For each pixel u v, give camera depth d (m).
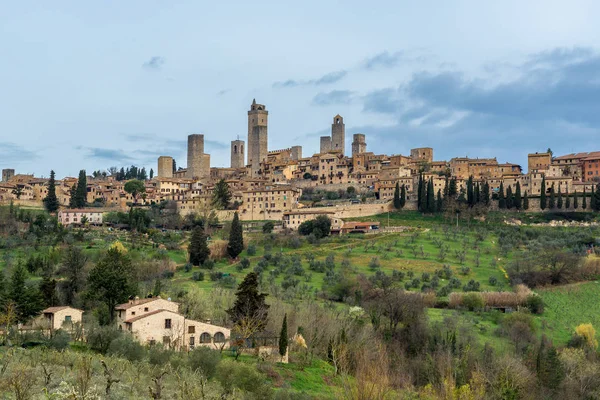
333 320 148.25
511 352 148.88
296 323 142.88
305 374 120.31
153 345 116.19
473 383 124.50
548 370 139.62
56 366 94.19
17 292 136.62
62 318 137.62
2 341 113.94
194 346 123.56
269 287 189.38
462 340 150.25
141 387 88.75
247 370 103.06
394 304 162.25
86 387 78.00
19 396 75.44
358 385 103.31
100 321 136.00
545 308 191.00
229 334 129.50
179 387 90.25
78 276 176.62
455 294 190.75
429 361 135.25
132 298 144.50
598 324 180.00
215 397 89.62
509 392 124.88
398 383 120.94
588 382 141.50
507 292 194.12
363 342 136.62
